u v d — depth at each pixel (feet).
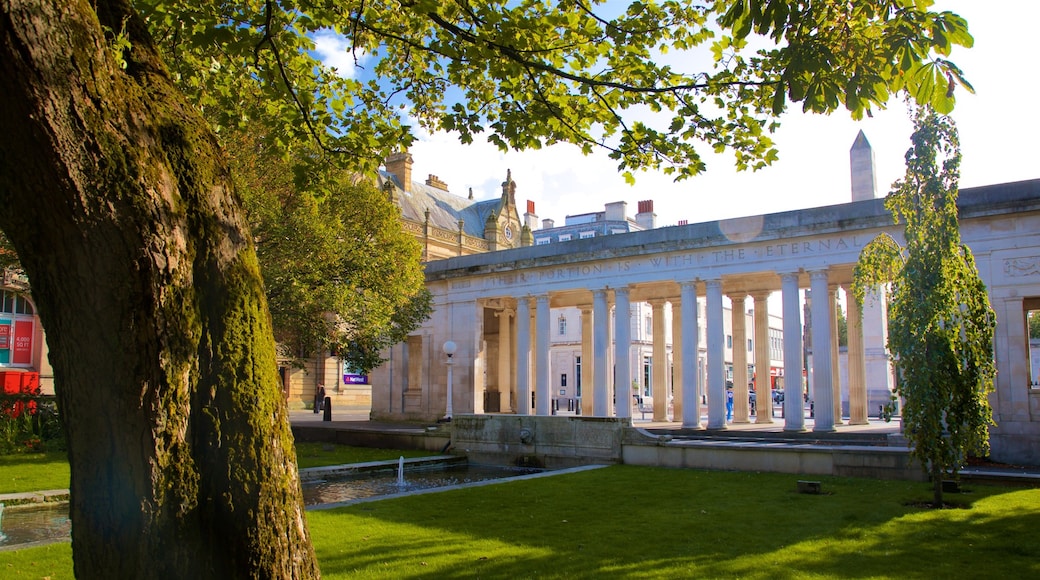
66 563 28.96
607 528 35.60
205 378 13.24
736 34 22.24
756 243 96.02
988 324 42.01
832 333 107.14
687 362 99.71
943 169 42.34
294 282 80.02
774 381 253.44
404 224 203.72
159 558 12.34
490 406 140.26
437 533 34.45
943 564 28.25
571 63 32.27
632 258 106.93
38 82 10.92
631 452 67.51
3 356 132.67
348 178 90.99
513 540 32.94
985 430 41.22
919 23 20.07
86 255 11.77
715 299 98.68
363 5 31.32
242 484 13.28
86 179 11.54
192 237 13.23
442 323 129.90
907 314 42.01
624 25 30.89
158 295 12.30
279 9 32.35
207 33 29.89
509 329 142.61
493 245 243.40
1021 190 77.25
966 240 79.92
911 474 52.19
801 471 57.21
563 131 33.94
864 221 87.20
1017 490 47.29
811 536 33.53
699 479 54.29
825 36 22.54
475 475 68.80
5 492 49.67
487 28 29.37
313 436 98.99
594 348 109.91
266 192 81.51
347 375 214.69
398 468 70.69
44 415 80.23
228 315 13.64
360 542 32.50
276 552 13.61
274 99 34.55
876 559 29.07
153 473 12.32
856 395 103.65
